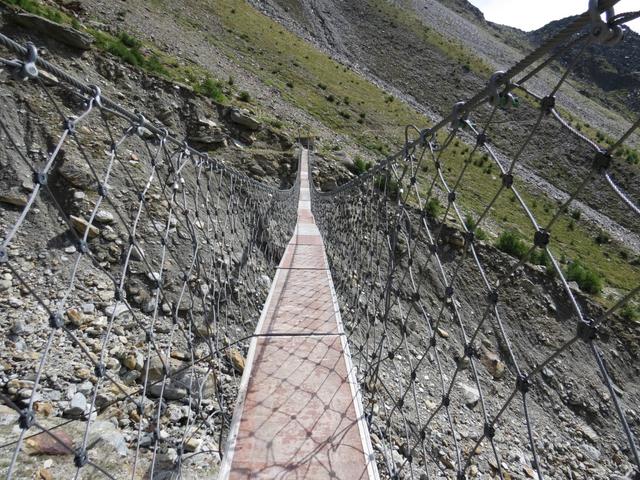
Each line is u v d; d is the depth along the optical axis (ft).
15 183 22.39
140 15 80.84
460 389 28.32
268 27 159.84
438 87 198.70
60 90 29.43
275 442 8.19
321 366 10.76
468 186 97.55
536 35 598.75
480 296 43.57
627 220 127.54
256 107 69.77
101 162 26.73
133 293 20.31
